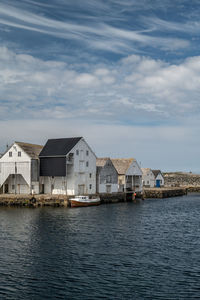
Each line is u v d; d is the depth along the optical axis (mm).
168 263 27953
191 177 159000
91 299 21016
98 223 46781
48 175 72438
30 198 66500
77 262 28062
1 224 45125
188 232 41250
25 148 73562
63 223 46219
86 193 75500
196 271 25969
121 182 88625
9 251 31297
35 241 35188
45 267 26797
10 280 24031
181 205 75375
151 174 122875
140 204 76562
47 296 21453
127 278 24453
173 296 21469
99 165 81312
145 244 34500
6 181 75875
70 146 72500
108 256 29875
